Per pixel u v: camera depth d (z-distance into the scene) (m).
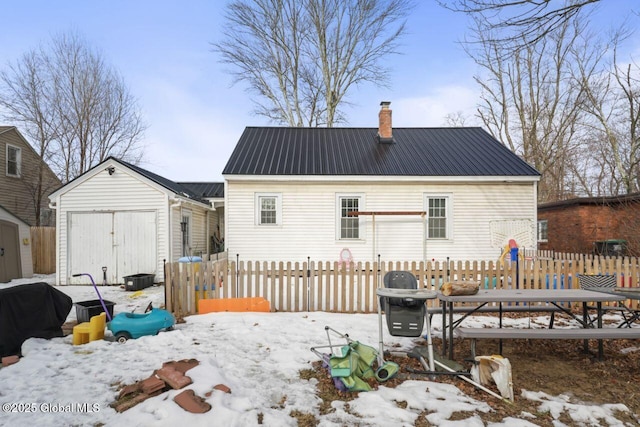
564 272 7.62
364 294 7.72
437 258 13.41
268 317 6.75
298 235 13.34
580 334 4.20
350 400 3.60
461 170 13.45
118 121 23.84
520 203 13.61
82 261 12.47
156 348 5.04
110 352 4.91
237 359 4.59
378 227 13.41
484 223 13.53
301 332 5.81
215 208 17.11
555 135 24.80
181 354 4.77
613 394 3.83
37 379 4.05
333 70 26.77
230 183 13.32
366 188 13.45
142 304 8.62
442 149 15.32
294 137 16.56
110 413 3.33
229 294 7.58
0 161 18.34
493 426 3.14
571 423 3.28
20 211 19.72
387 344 5.32
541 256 11.98
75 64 21.97
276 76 26.94
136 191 12.53
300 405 3.49
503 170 13.47
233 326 6.11
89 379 4.05
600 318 4.84
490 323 6.63
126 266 12.46
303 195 13.38
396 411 3.35
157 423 3.04
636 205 13.61
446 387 3.87
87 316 5.98
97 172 12.56
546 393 3.85
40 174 20.45
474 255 13.45
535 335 4.23
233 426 3.04
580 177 25.45
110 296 10.01
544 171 25.30
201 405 3.25
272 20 25.33
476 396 3.72
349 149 15.28
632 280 7.60
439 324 6.50
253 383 3.91
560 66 22.31
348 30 25.78
